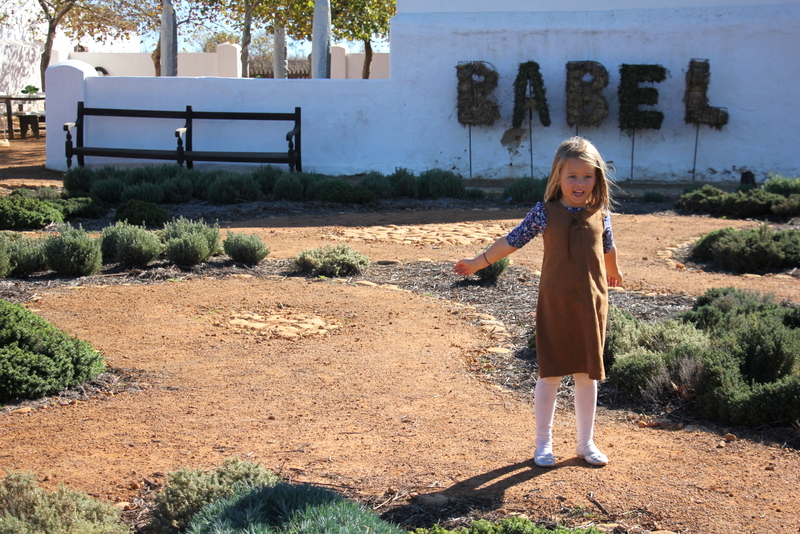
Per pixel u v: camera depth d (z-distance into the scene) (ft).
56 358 16.81
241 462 11.39
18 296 24.64
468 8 56.80
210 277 28.12
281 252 32.89
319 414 15.34
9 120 78.18
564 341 12.09
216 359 19.01
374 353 19.65
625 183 55.88
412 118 57.98
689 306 23.86
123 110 57.00
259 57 122.62
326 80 57.93
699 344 17.46
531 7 56.24
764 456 13.03
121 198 44.47
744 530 10.34
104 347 19.71
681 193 50.19
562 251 11.88
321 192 47.14
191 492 10.50
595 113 54.34
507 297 25.54
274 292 26.13
